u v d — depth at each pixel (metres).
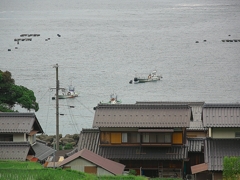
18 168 126.88
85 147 147.62
